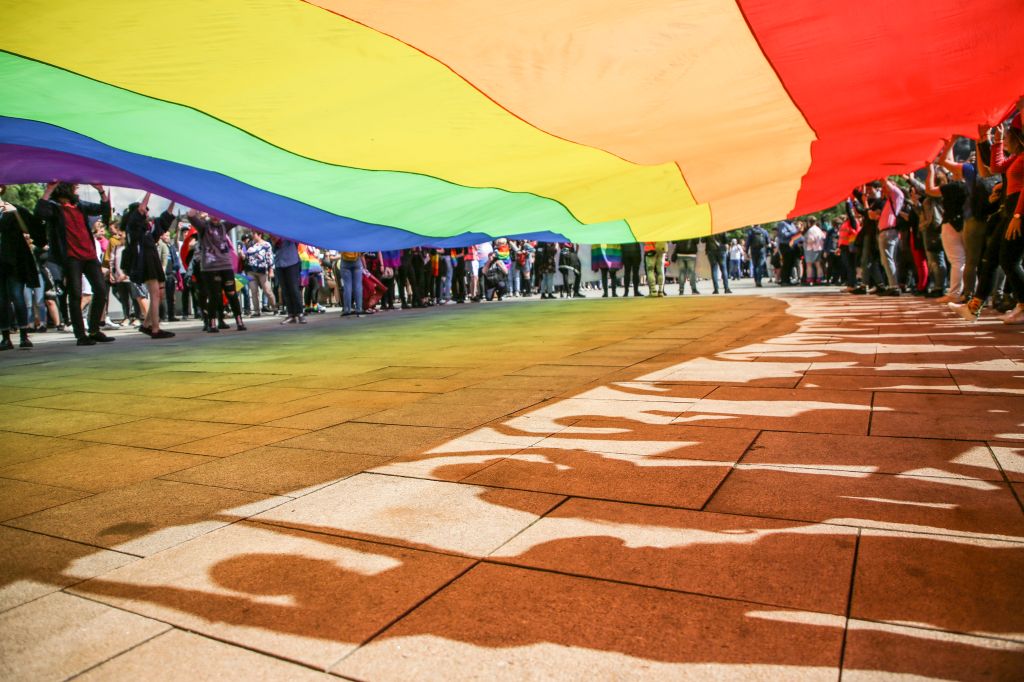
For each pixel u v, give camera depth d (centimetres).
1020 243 698
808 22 423
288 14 362
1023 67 548
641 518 246
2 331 1036
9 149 591
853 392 432
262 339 1063
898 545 214
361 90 463
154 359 846
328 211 729
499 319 1257
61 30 361
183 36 376
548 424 393
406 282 1908
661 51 445
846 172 915
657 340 787
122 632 187
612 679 155
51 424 471
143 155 580
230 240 1262
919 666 154
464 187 697
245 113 489
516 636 175
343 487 299
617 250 1944
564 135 574
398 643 175
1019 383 434
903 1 406
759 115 590
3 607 203
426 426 406
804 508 247
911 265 1341
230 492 301
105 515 279
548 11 378
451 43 405
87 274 1095
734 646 166
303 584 210
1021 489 254
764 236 2183
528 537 235
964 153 1402
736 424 368
